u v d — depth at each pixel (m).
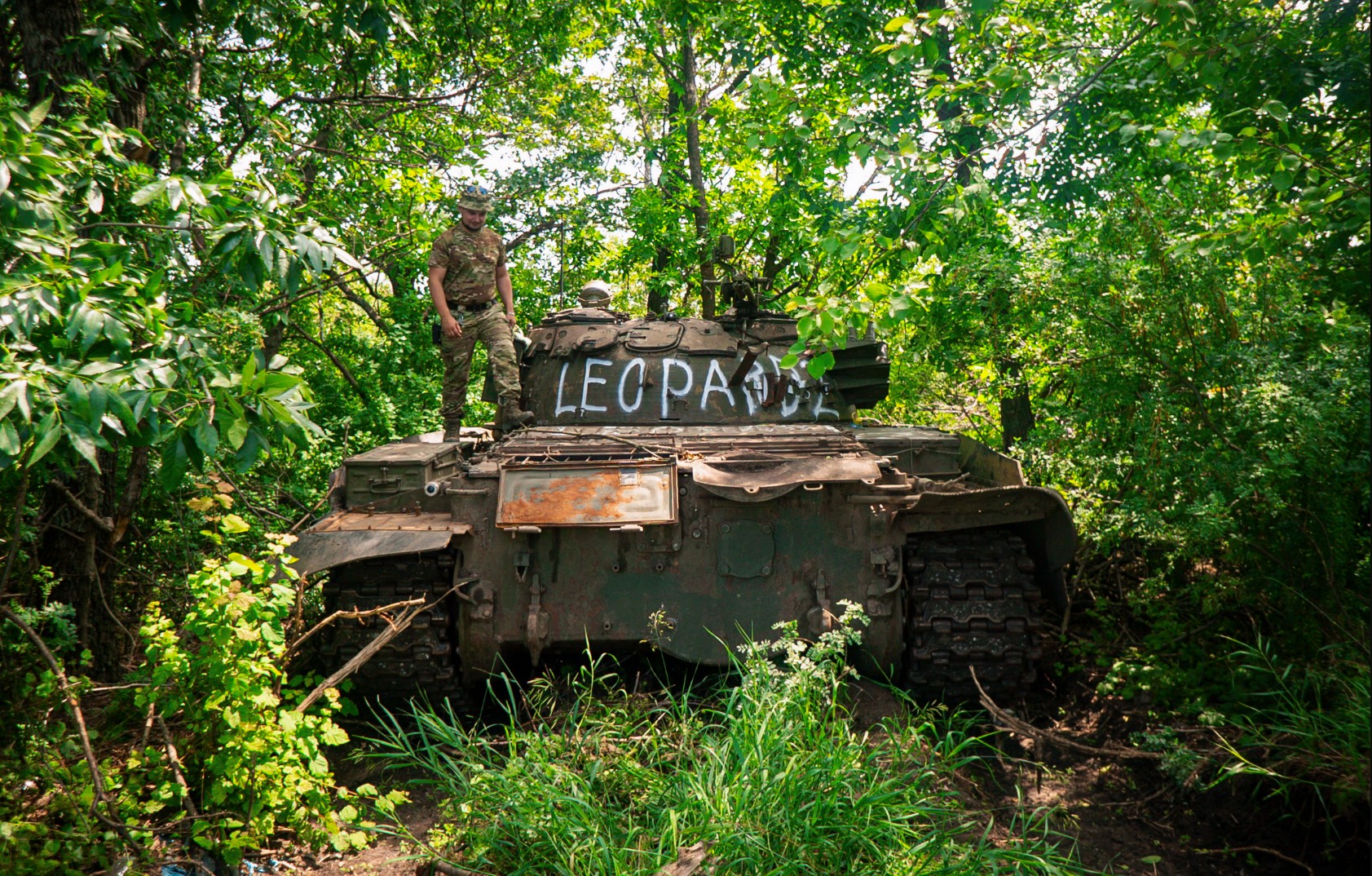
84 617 5.68
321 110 9.36
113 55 5.70
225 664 3.94
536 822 3.66
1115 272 5.77
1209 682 5.20
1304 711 4.30
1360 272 4.44
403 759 4.94
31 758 4.30
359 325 12.96
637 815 3.90
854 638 4.46
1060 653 5.93
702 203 14.09
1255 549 5.12
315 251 4.20
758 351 6.87
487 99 12.31
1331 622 4.75
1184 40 4.30
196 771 4.37
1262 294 5.28
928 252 5.12
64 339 3.29
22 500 4.39
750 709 4.15
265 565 4.15
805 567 5.05
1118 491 6.21
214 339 4.09
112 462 5.96
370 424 10.93
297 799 4.16
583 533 5.02
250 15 6.47
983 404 9.09
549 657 5.50
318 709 4.62
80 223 4.53
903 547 5.14
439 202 12.07
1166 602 5.85
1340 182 4.04
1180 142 4.17
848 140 4.89
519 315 14.99
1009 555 5.10
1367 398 4.60
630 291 18.31
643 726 4.63
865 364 6.89
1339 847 3.85
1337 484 4.80
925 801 3.80
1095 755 4.81
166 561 6.95
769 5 10.82
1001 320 7.18
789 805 3.52
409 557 5.11
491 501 5.06
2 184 3.52
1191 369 5.60
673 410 6.59
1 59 5.76
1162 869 3.92
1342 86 4.28
